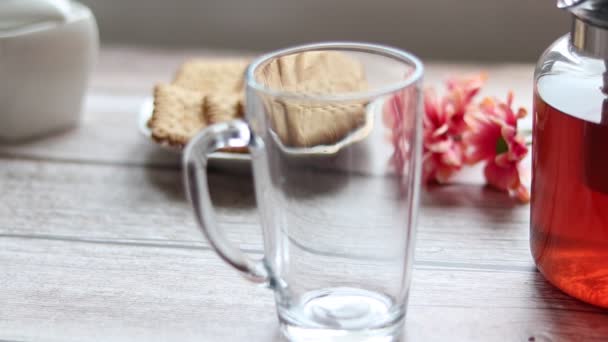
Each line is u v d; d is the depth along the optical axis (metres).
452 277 0.62
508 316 0.58
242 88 0.83
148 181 0.75
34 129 0.82
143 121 0.80
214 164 0.75
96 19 1.16
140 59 0.99
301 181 0.55
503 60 1.11
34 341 0.58
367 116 0.54
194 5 1.14
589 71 0.56
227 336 0.58
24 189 0.74
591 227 0.55
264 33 1.14
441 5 1.09
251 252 0.65
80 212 0.71
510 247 0.65
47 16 0.79
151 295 0.61
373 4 1.10
